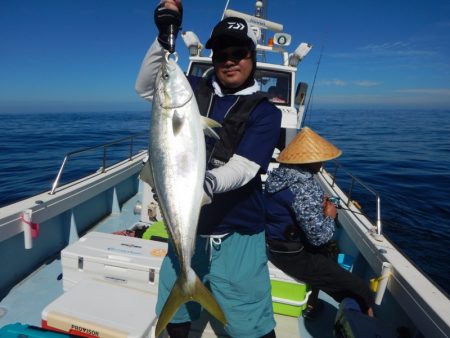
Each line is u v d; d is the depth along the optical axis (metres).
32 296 2.92
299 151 2.60
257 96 1.75
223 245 1.89
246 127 1.73
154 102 1.60
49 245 3.62
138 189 6.22
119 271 2.56
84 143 23.95
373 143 24.67
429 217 8.13
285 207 2.62
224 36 1.66
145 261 2.57
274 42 5.02
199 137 1.56
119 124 51.12
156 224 3.67
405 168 14.62
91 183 4.17
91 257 2.59
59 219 3.81
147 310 2.25
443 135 32.34
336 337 2.43
